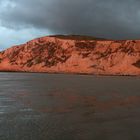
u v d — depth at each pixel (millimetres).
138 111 31625
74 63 170625
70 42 183250
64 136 20547
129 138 20172
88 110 32219
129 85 73250
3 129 22672
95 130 22453
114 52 166625
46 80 96000
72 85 72938
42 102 39188
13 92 53625
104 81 92188
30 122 25594
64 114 29734
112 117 28047
